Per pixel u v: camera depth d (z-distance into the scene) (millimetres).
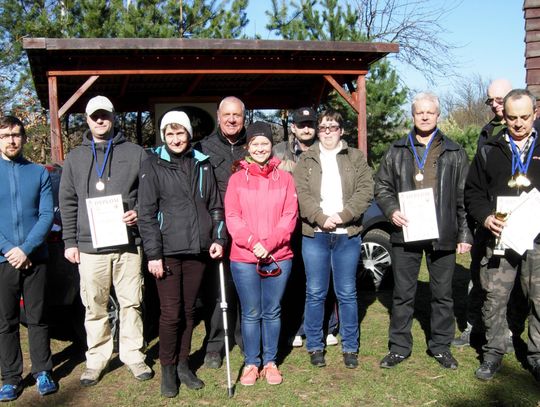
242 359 4457
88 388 3965
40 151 14805
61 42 7035
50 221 3848
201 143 4320
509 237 3680
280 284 3916
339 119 4148
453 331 4211
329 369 4211
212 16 12023
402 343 4250
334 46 7949
